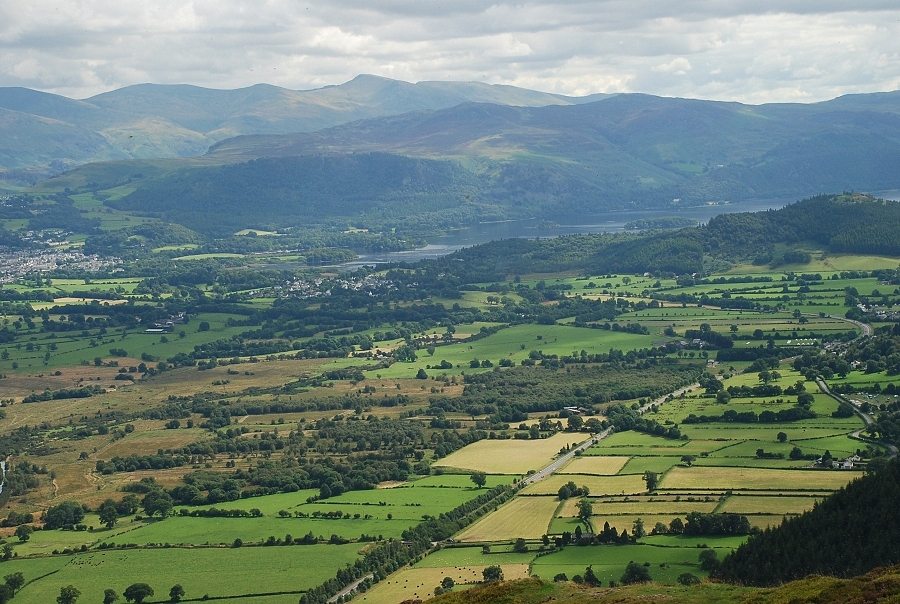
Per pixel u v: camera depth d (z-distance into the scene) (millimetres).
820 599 180750
